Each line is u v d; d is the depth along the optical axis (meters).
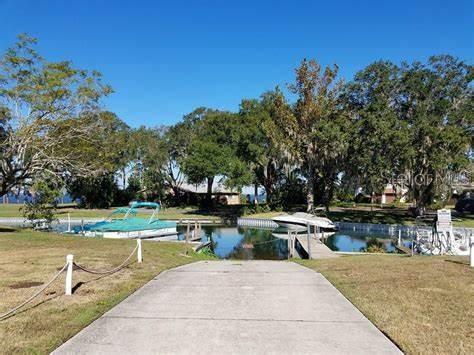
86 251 14.44
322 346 5.58
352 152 35.22
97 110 22.28
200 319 6.75
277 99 39.69
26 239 17.70
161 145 60.47
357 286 9.10
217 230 35.66
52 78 20.09
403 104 35.50
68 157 22.08
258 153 45.31
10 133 20.31
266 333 6.09
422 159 33.66
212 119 52.28
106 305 7.49
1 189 21.56
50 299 7.77
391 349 5.47
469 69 33.88
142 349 5.45
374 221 35.84
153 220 30.66
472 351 5.30
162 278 10.27
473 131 33.59
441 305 7.35
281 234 31.86
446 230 18.53
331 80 38.06
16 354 5.19
